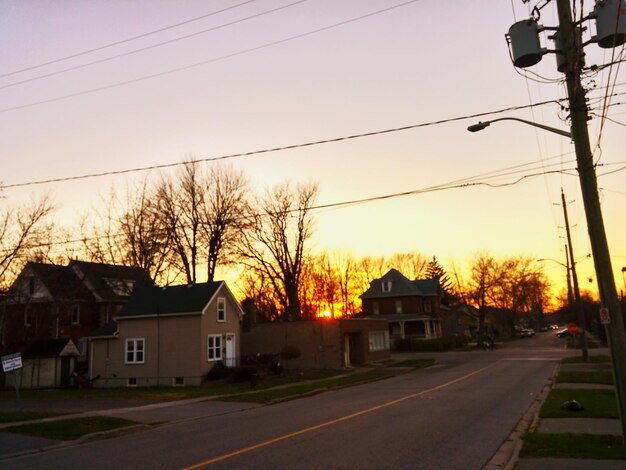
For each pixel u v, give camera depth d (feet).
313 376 115.55
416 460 31.32
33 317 141.08
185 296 120.16
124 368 119.96
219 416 59.62
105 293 160.04
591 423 41.63
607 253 33.30
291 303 175.52
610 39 34.19
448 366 130.41
